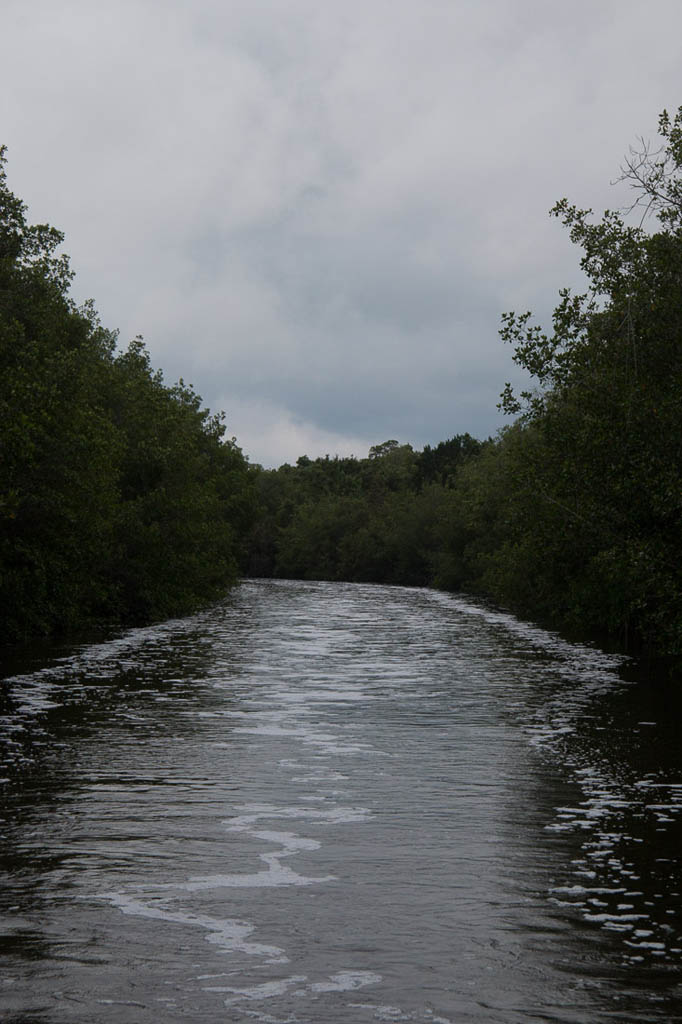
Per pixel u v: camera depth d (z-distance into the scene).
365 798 12.31
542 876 9.27
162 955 7.29
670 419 21.08
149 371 65.81
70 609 35.50
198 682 23.09
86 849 9.95
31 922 7.93
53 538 31.94
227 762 14.31
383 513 125.12
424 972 7.03
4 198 31.55
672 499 20.31
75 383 31.58
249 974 6.96
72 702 19.69
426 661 28.48
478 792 12.69
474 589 79.94
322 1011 6.38
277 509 148.88
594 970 7.08
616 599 30.53
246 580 122.50
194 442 50.25
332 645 33.34
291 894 8.70
